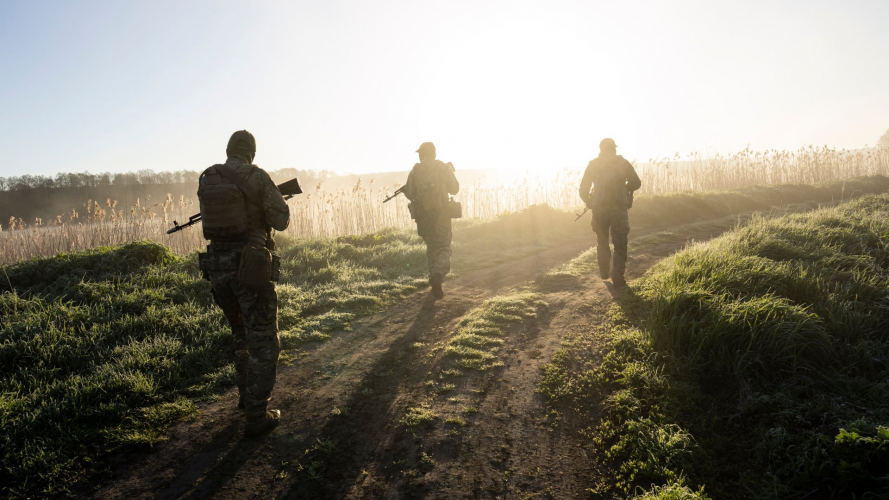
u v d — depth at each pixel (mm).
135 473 2465
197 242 10891
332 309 5145
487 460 2531
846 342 3244
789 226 6309
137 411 3010
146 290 5160
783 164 18531
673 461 2393
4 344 3635
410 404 3092
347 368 3705
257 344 2760
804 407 2662
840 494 2064
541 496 2275
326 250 7609
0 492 2258
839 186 16406
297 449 2668
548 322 4410
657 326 3609
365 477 2414
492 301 5086
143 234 10852
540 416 2926
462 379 3391
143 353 3734
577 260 6832
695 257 4938
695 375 3109
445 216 5285
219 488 2344
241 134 2961
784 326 3273
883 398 2658
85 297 5008
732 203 12867
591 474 2432
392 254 7621
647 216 11008
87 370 3529
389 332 4469
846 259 4871
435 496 2260
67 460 2506
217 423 2951
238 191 2736
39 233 10914
